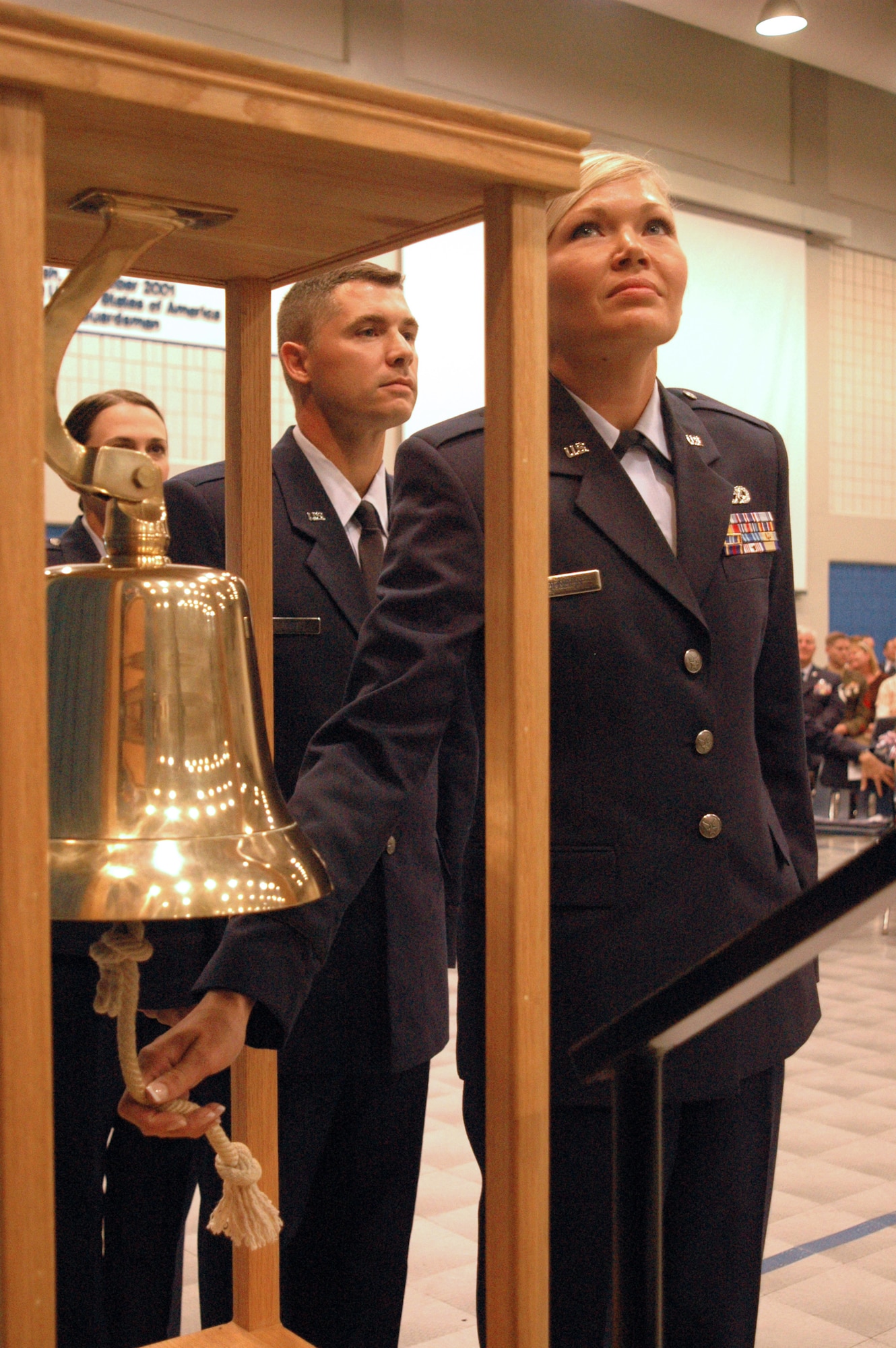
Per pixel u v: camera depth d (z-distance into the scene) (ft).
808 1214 9.17
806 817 4.20
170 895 2.08
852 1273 8.21
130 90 1.93
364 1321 5.26
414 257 26.71
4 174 1.85
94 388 22.08
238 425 3.51
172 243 2.96
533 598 2.45
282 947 2.71
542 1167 2.49
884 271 37.73
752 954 1.90
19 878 1.87
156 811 2.20
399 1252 5.32
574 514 3.75
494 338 2.45
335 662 5.41
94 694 2.26
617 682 3.65
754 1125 3.80
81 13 22.11
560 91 29.89
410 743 3.26
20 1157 1.88
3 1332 1.88
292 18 25.07
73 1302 5.23
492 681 2.48
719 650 3.79
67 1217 5.21
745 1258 3.81
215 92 2.02
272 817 2.38
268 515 3.57
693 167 32.60
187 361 22.98
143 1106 2.38
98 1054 5.23
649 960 3.63
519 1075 2.46
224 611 2.41
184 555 5.45
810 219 34.78
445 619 3.45
